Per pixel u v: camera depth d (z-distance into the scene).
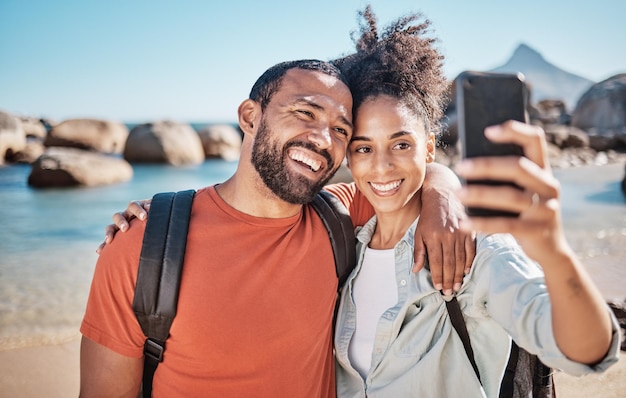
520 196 0.93
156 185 17.94
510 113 1.12
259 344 1.86
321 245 2.10
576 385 3.47
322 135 1.90
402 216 2.12
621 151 28.05
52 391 3.76
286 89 1.96
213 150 29.84
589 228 9.04
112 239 1.91
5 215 11.98
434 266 1.83
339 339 2.07
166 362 1.87
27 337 4.72
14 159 25.33
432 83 2.13
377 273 2.10
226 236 1.93
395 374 1.89
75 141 27.84
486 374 1.81
